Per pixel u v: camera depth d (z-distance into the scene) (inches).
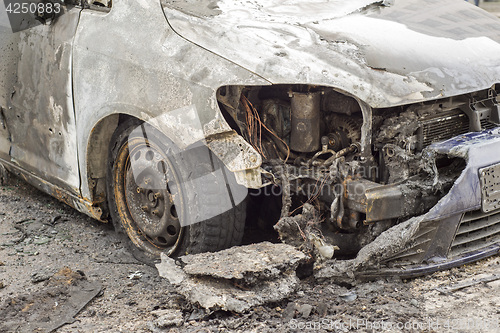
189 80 144.9
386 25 162.9
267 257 143.5
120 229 177.2
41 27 184.1
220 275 135.0
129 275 160.1
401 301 137.8
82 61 168.1
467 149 144.3
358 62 143.9
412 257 147.6
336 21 161.2
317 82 139.3
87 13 171.3
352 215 148.7
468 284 144.3
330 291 142.8
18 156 204.7
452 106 155.5
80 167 176.7
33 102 189.6
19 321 135.6
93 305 144.1
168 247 164.9
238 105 149.5
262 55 143.0
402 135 148.1
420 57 150.8
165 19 154.2
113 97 158.6
